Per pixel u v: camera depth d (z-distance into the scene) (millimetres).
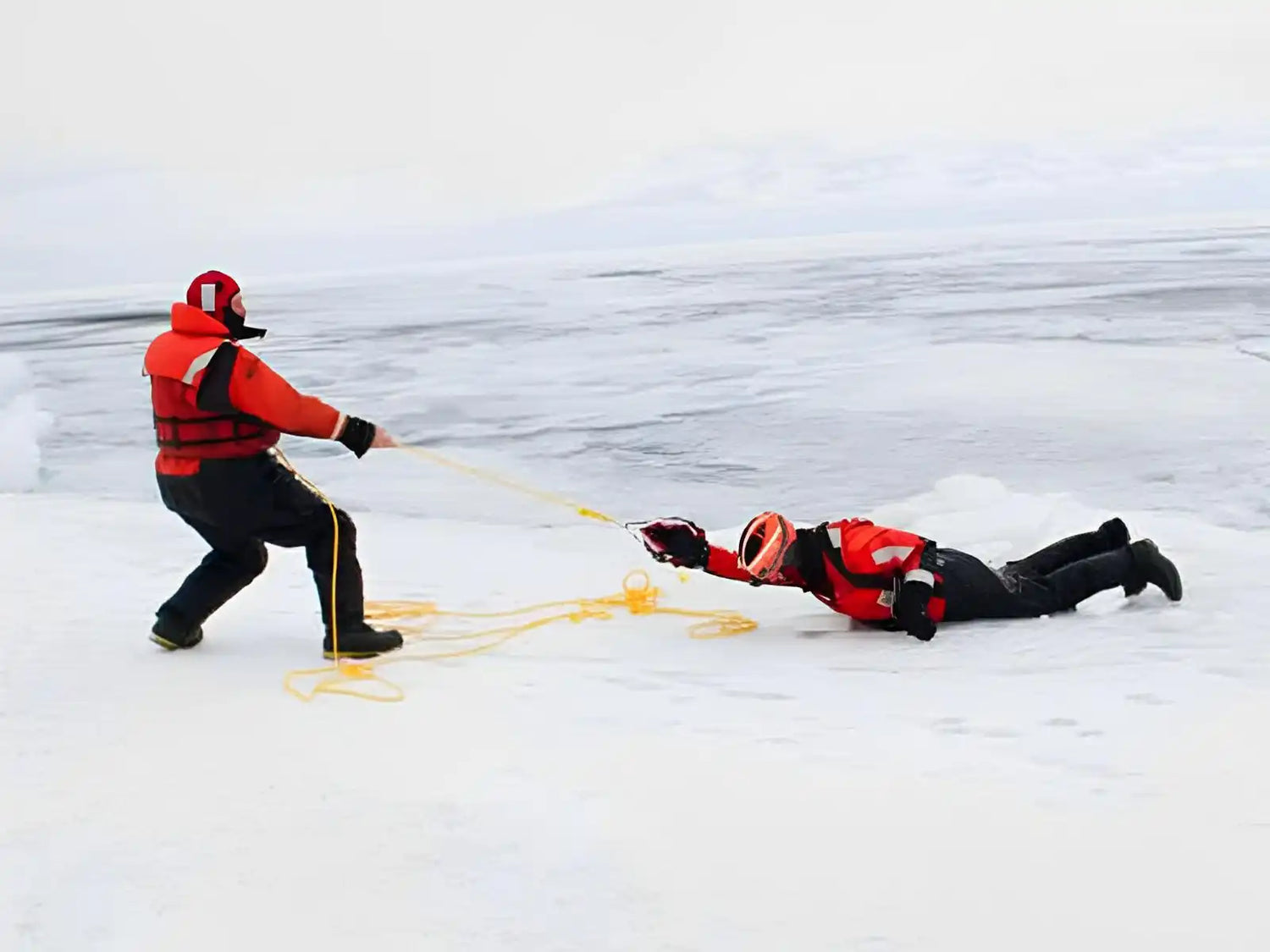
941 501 7957
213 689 4352
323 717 4035
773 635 5418
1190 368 14836
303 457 13039
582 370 16906
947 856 2916
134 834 3170
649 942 2623
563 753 3664
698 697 4328
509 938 2672
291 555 7191
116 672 4574
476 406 15102
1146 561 5410
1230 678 4336
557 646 5227
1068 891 2738
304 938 2709
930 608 5215
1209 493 10336
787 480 11492
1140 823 3059
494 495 11305
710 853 2975
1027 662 4688
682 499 11047
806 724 3959
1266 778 3320
